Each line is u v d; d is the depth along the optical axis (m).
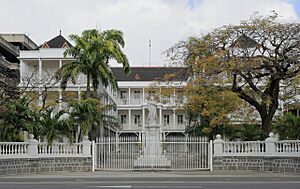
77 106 31.00
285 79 29.61
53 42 57.09
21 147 27.14
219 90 29.81
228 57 28.53
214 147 28.86
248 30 28.48
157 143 29.86
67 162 28.94
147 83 72.19
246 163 28.31
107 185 19.16
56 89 46.25
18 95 36.06
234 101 29.59
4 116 28.16
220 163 28.66
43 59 50.53
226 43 29.28
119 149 29.86
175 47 31.78
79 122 30.62
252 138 31.45
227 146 28.80
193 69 30.06
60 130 29.25
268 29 27.92
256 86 31.70
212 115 32.56
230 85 30.36
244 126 31.97
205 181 21.27
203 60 29.03
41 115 29.25
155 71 76.06
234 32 28.89
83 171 28.61
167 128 69.19
